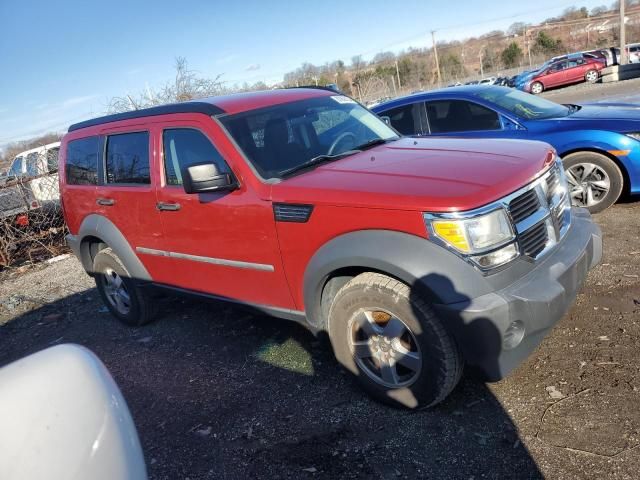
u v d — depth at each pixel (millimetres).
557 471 2375
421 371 2799
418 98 6555
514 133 5895
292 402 3295
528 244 2783
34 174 9680
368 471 2604
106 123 4695
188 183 3281
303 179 3207
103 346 4785
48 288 7062
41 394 1490
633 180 5430
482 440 2660
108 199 4586
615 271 4172
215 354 4152
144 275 4562
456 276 2553
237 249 3523
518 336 2643
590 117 5629
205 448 3031
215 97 4219
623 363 3018
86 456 1354
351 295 2941
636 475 2264
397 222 2682
